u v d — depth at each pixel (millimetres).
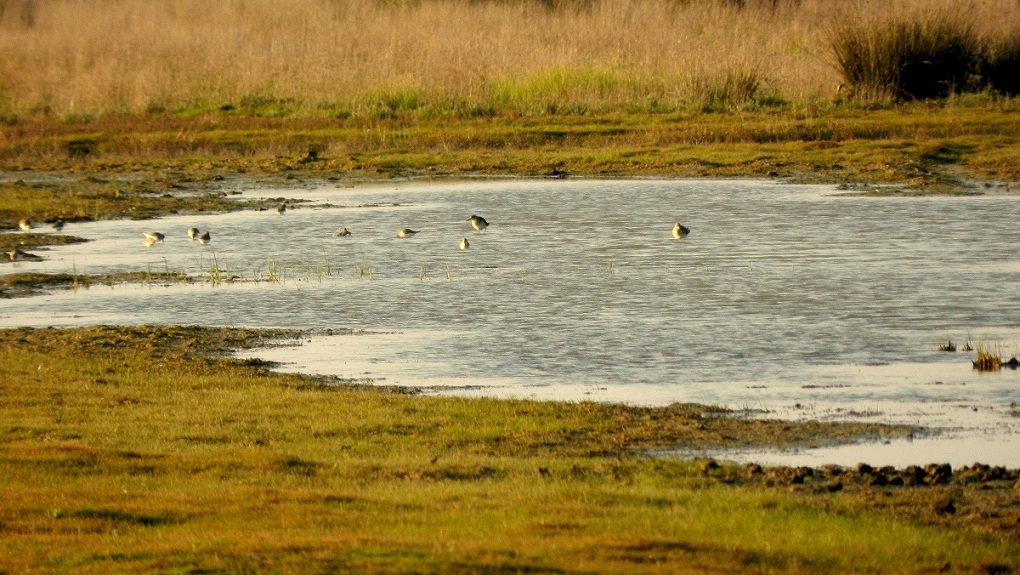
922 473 9984
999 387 12766
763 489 9484
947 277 18094
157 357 14141
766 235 21500
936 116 31109
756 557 7816
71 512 8648
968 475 9992
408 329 15516
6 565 7633
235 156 31172
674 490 9328
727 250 20312
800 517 8711
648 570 7480
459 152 30781
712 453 10648
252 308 16781
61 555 7793
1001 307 16297
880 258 19516
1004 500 9414
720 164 28500
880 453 10680
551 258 19922
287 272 19203
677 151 29656
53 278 18812
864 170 27359
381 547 7781
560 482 9492
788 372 13375
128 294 17828
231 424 11281
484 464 10023
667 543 7926
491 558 7582
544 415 11625
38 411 11648
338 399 12156
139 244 21766
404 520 8461
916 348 14359
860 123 30719
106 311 16734
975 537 8523
